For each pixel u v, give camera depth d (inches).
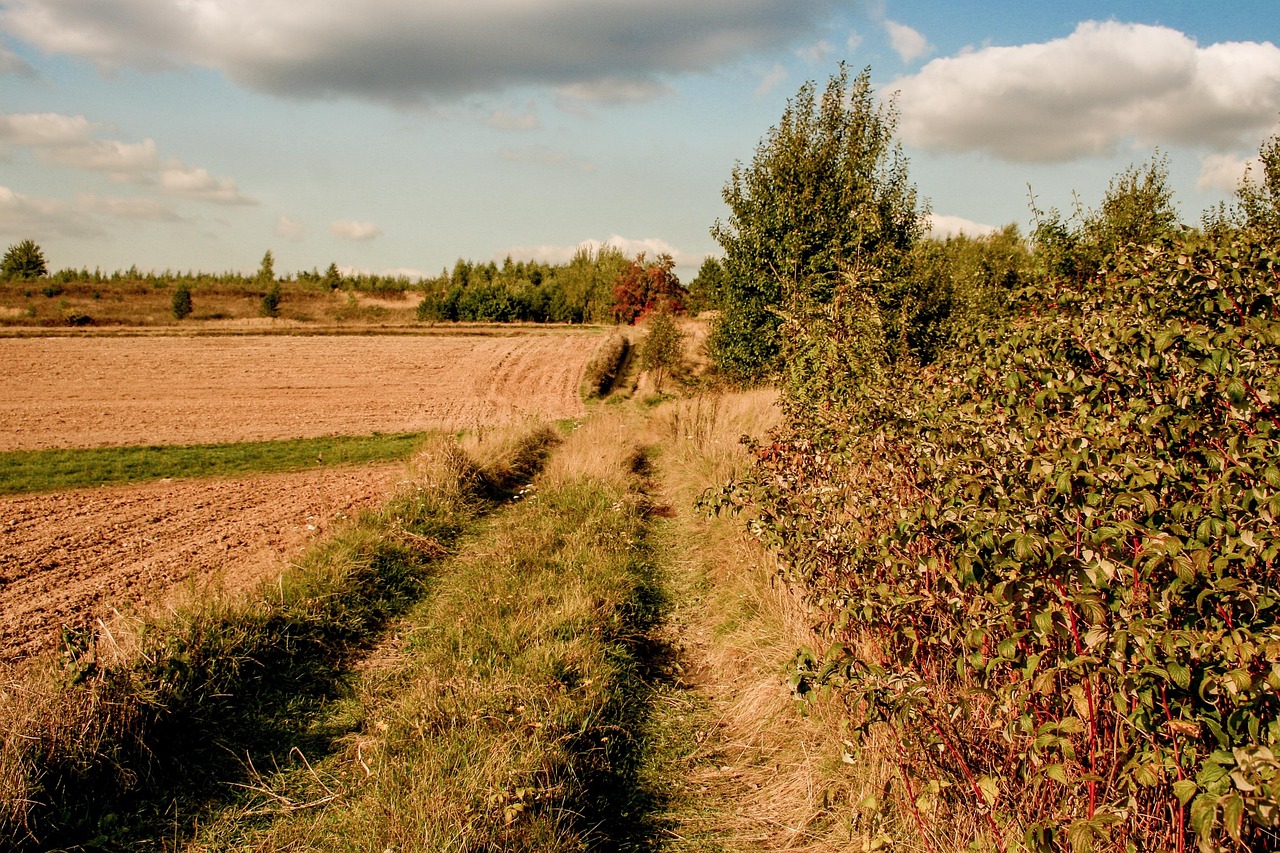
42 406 923.4
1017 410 126.3
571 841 132.6
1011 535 91.5
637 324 2204.7
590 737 168.4
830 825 138.4
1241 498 83.7
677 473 467.8
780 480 190.2
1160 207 502.0
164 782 153.2
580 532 318.7
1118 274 147.7
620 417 812.6
